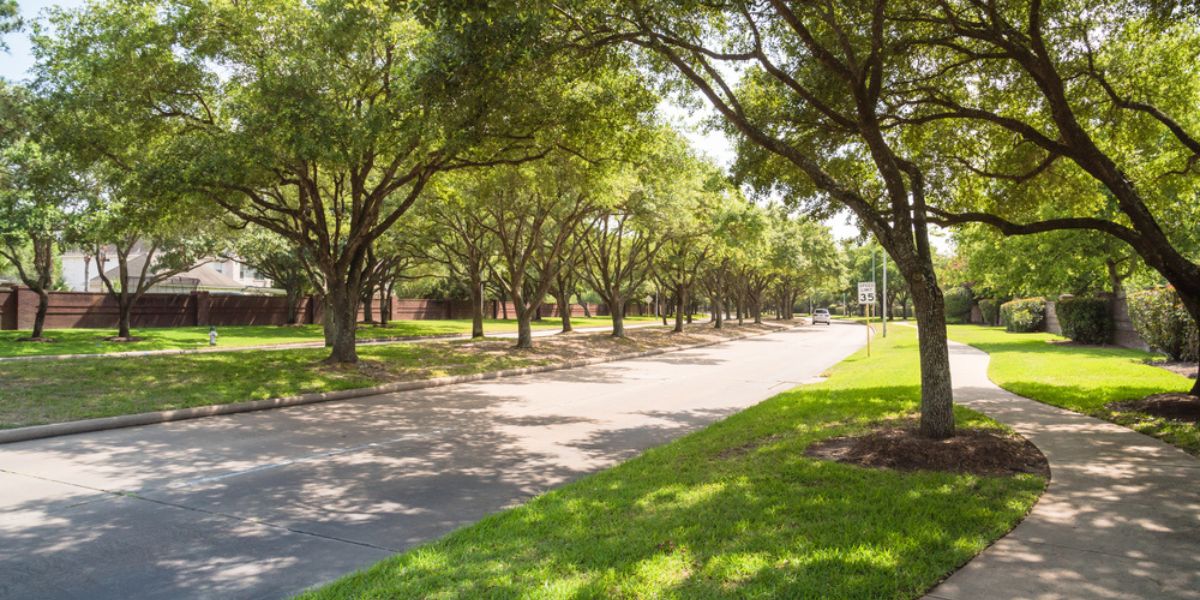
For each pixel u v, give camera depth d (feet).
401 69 44.47
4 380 41.91
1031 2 30.89
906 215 27.43
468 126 39.73
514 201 79.36
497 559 14.78
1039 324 130.52
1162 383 43.50
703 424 36.73
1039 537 16.12
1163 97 39.93
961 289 208.23
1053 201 48.03
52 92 46.50
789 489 19.95
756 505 18.44
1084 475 21.93
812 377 63.10
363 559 16.43
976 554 14.98
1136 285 97.76
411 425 36.27
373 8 43.98
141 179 45.62
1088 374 50.03
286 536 18.19
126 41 43.98
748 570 13.71
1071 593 12.89
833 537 15.64
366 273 110.42
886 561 14.17
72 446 30.37
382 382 52.75
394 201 84.99
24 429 31.76
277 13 46.44
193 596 14.28
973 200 47.11
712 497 19.36
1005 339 106.83
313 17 45.32
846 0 30.01
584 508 18.78
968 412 34.04
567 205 81.76
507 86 37.73
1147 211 32.65
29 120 57.82
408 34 45.93
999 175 42.29
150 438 32.35
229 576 15.35
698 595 12.55
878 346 103.04
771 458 24.38
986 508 17.97
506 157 55.52
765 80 40.73
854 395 41.88
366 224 58.34
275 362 56.80
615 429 35.14
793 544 15.20
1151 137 42.11
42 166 59.67
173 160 45.62
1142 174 45.29
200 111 52.60
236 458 27.99
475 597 12.66
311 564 16.08
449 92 34.35
